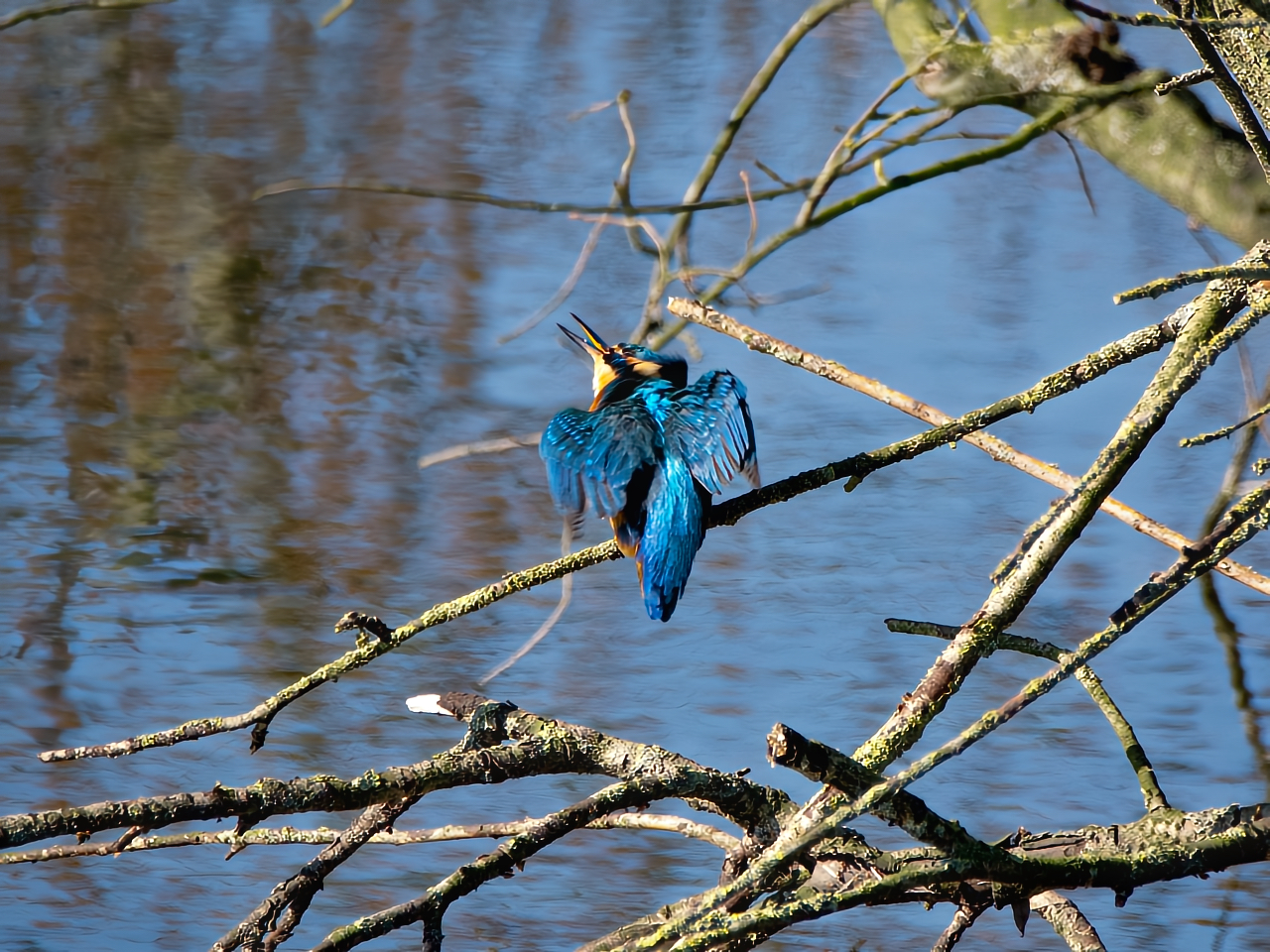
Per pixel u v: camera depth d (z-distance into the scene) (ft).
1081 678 21.18
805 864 17.72
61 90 76.48
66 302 59.11
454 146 72.13
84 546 44.39
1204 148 30.27
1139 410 16.99
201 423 51.29
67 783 34.76
